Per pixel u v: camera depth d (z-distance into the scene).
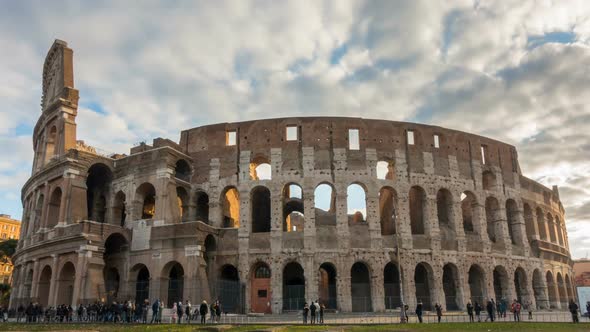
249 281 65.19
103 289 60.97
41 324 49.25
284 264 65.19
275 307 63.41
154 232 64.88
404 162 71.62
